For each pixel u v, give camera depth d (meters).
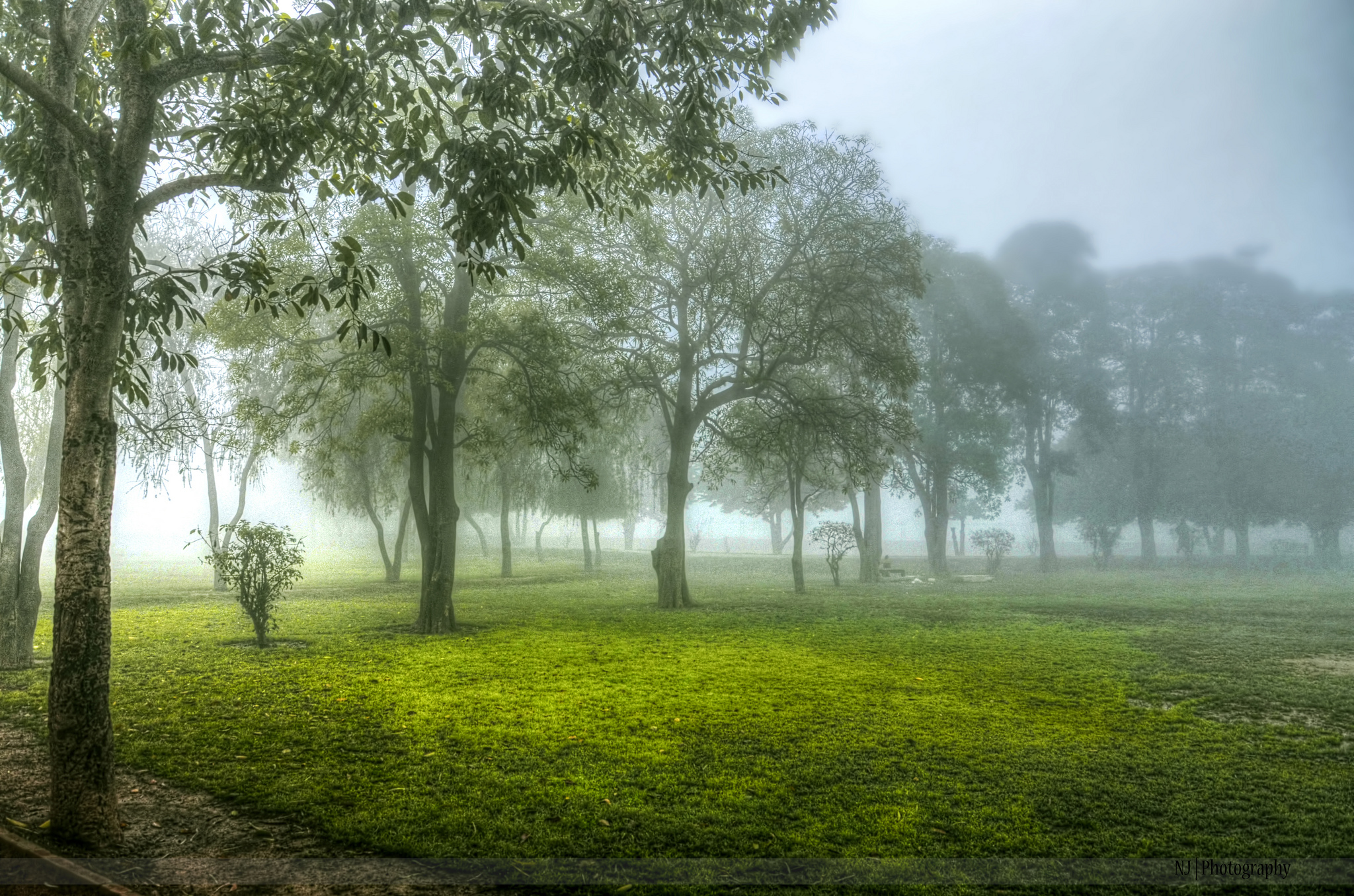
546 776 7.08
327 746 8.05
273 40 7.18
